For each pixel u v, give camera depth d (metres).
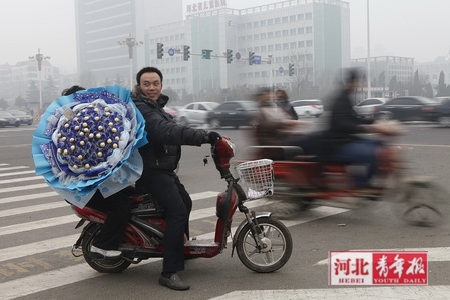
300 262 5.09
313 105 35.72
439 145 15.38
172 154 4.60
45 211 7.91
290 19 92.88
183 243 4.55
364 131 6.52
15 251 5.77
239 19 100.12
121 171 4.29
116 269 4.93
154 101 4.62
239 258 4.87
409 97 25.91
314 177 6.75
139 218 4.61
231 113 27.44
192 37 103.81
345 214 7.11
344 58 93.50
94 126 4.22
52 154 4.29
